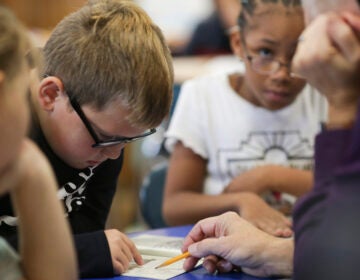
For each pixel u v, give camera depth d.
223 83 2.37
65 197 1.60
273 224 1.81
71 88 1.42
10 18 0.90
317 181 1.05
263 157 2.29
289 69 2.07
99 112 1.41
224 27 5.12
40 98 1.43
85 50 1.41
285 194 2.18
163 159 4.27
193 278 1.34
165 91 1.42
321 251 0.99
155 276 1.34
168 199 2.26
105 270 1.34
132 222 4.68
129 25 1.44
